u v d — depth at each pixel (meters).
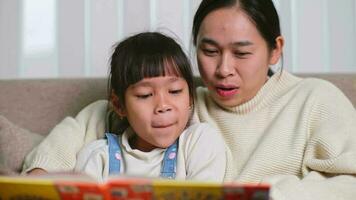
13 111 1.23
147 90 0.94
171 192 0.50
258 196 0.50
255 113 1.04
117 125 1.08
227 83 0.98
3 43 1.42
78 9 1.42
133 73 0.94
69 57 1.42
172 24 1.42
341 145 0.91
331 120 0.97
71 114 1.23
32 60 1.43
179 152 0.97
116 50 1.04
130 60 0.96
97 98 1.24
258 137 1.02
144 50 0.96
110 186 0.50
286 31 1.41
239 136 1.03
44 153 0.99
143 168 0.96
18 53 1.43
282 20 1.41
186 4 1.41
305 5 1.42
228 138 1.04
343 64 1.43
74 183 0.50
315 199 0.76
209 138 0.98
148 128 0.95
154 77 0.93
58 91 1.25
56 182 0.51
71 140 1.04
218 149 0.97
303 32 1.42
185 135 1.00
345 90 1.18
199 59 1.01
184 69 0.98
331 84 1.08
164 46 0.98
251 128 1.03
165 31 1.41
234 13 0.96
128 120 1.01
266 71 1.03
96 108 1.14
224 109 1.07
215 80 0.99
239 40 0.94
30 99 1.24
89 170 0.96
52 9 1.42
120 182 0.49
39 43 1.43
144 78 0.93
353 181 0.84
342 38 1.43
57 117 1.23
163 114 0.94
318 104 1.00
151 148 1.00
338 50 1.43
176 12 1.42
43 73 1.44
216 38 0.96
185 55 1.01
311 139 0.95
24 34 1.43
